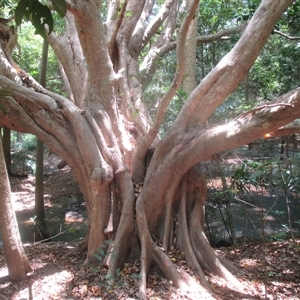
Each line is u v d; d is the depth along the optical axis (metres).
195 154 5.88
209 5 14.19
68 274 6.00
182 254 6.38
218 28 15.40
